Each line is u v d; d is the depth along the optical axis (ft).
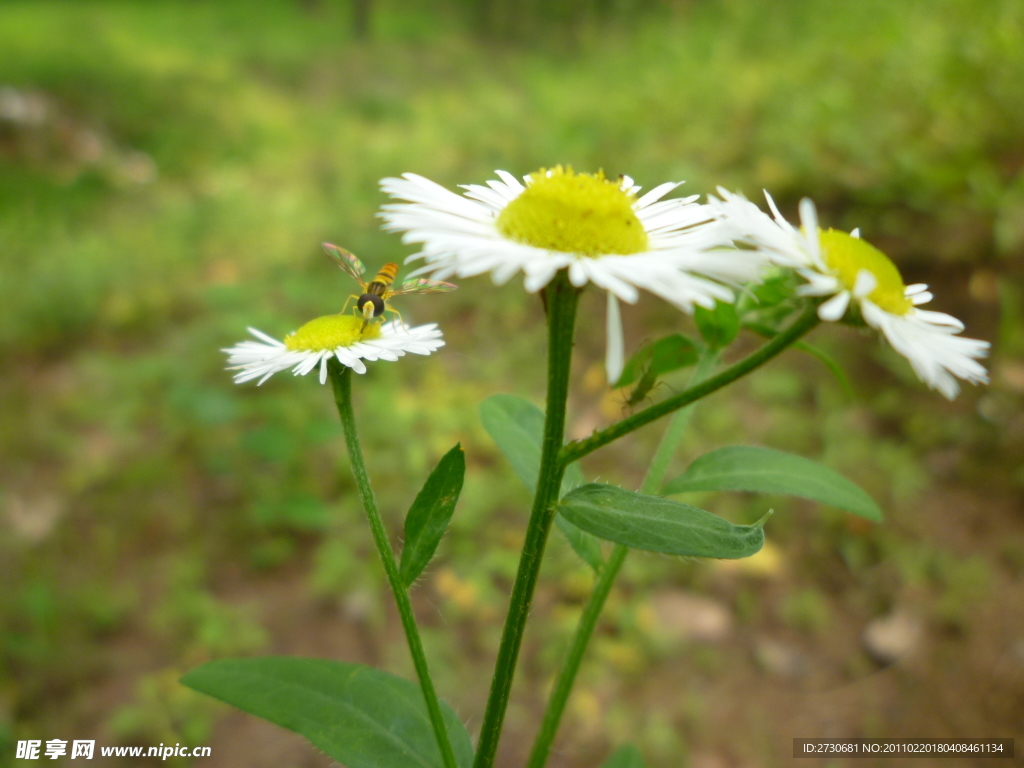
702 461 0.17
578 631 0.15
